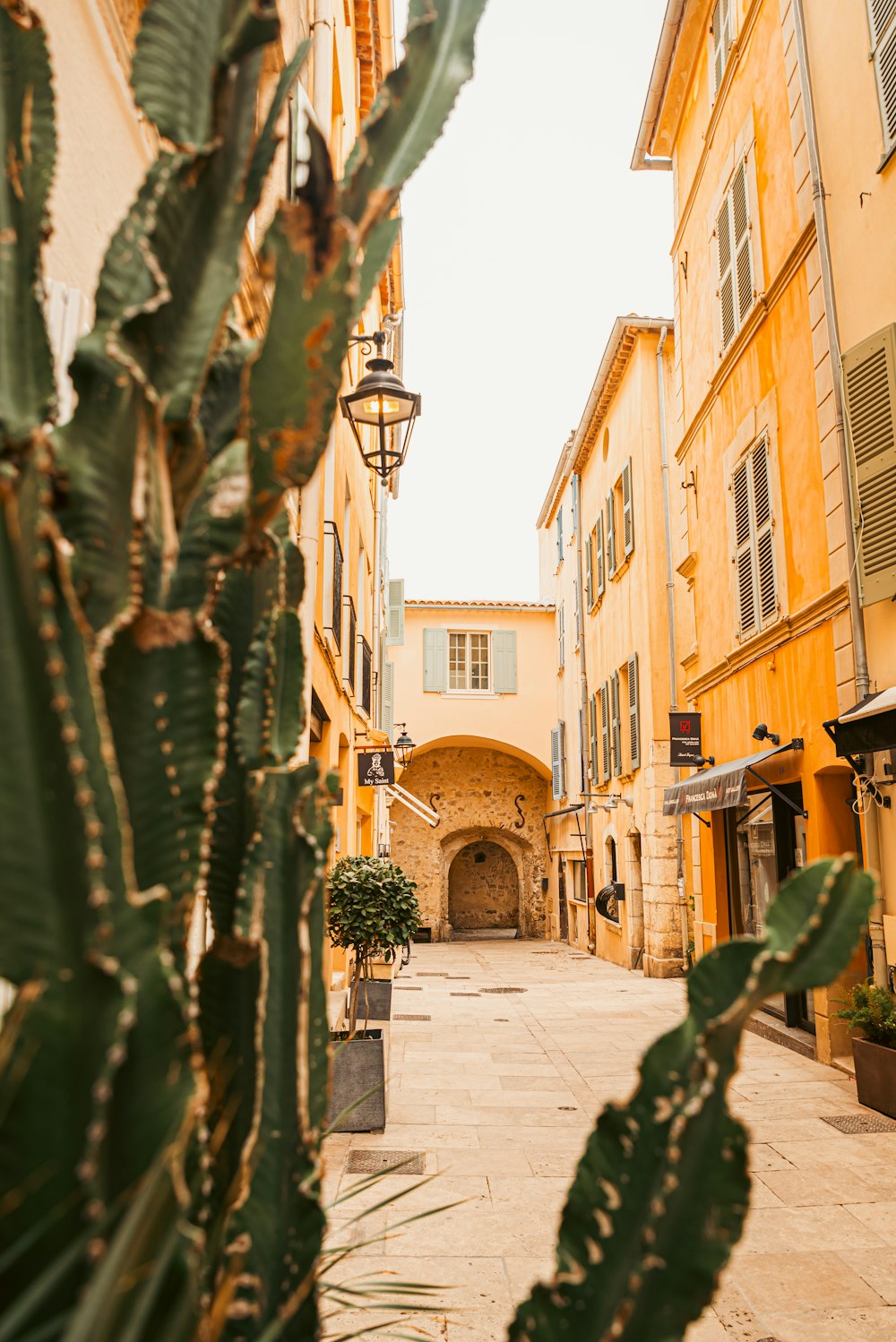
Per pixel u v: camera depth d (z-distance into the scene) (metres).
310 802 1.16
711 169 11.39
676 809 10.94
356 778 13.23
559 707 26.97
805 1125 6.03
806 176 8.25
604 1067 7.96
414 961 20.33
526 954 22.25
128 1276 0.68
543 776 29.20
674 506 16.16
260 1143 1.03
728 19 10.49
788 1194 4.77
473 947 25.23
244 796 1.20
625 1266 0.89
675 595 16.20
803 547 8.42
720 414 11.06
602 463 20.14
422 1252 3.95
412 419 7.69
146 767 0.90
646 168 13.85
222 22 1.06
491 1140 5.68
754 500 9.69
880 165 6.77
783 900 0.95
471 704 27.72
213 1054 1.05
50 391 0.94
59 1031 0.71
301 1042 1.06
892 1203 4.64
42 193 0.97
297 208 0.97
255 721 1.21
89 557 0.89
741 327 9.88
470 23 1.23
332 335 0.96
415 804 22.31
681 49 12.20
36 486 0.77
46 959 0.72
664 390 16.44
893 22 6.49
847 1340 3.27
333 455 8.86
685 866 15.03
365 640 14.33
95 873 0.73
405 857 28.66
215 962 1.09
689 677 12.77
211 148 0.99
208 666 0.94
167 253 0.99
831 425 7.69
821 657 7.98
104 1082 0.68
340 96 9.12
